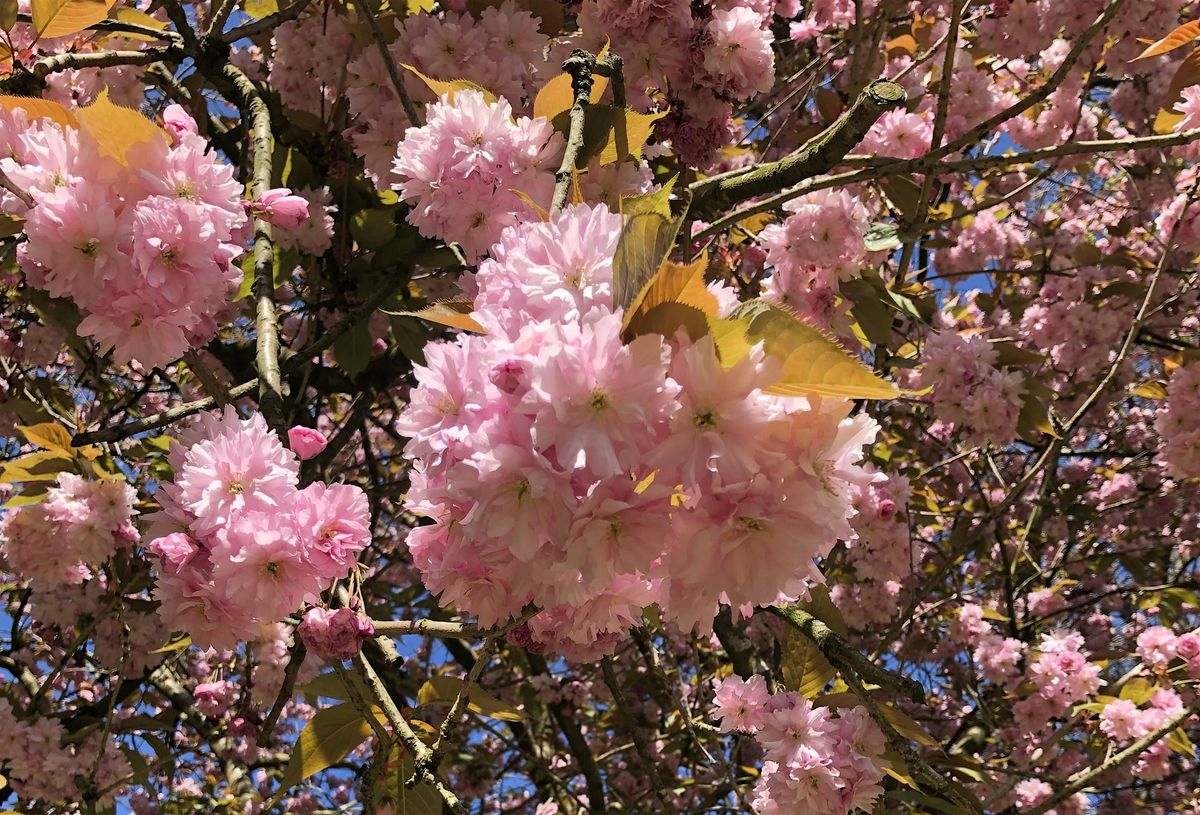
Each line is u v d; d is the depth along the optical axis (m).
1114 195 7.29
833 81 5.00
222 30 2.91
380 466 5.96
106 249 1.49
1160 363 6.85
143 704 5.69
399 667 1.84
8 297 4.21
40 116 1.69
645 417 1.03
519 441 1.06
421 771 1.62
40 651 5.12
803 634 2.15
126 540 3.12
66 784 3.61
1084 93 4.39
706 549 1.10
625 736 5.93
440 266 3.47
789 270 3.19
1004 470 6.71
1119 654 4.43
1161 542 6.99
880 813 2.36
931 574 6.06
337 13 3.61
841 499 1.19
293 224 1.89
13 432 4.10
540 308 1.15
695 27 2.67
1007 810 4.80
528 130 1.84
